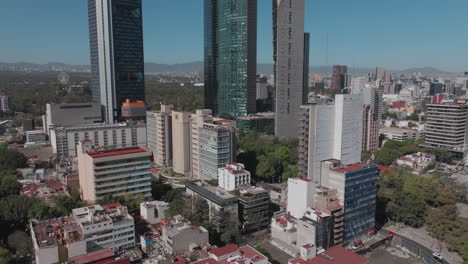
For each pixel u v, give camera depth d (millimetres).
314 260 185375
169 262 182750
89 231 187125
